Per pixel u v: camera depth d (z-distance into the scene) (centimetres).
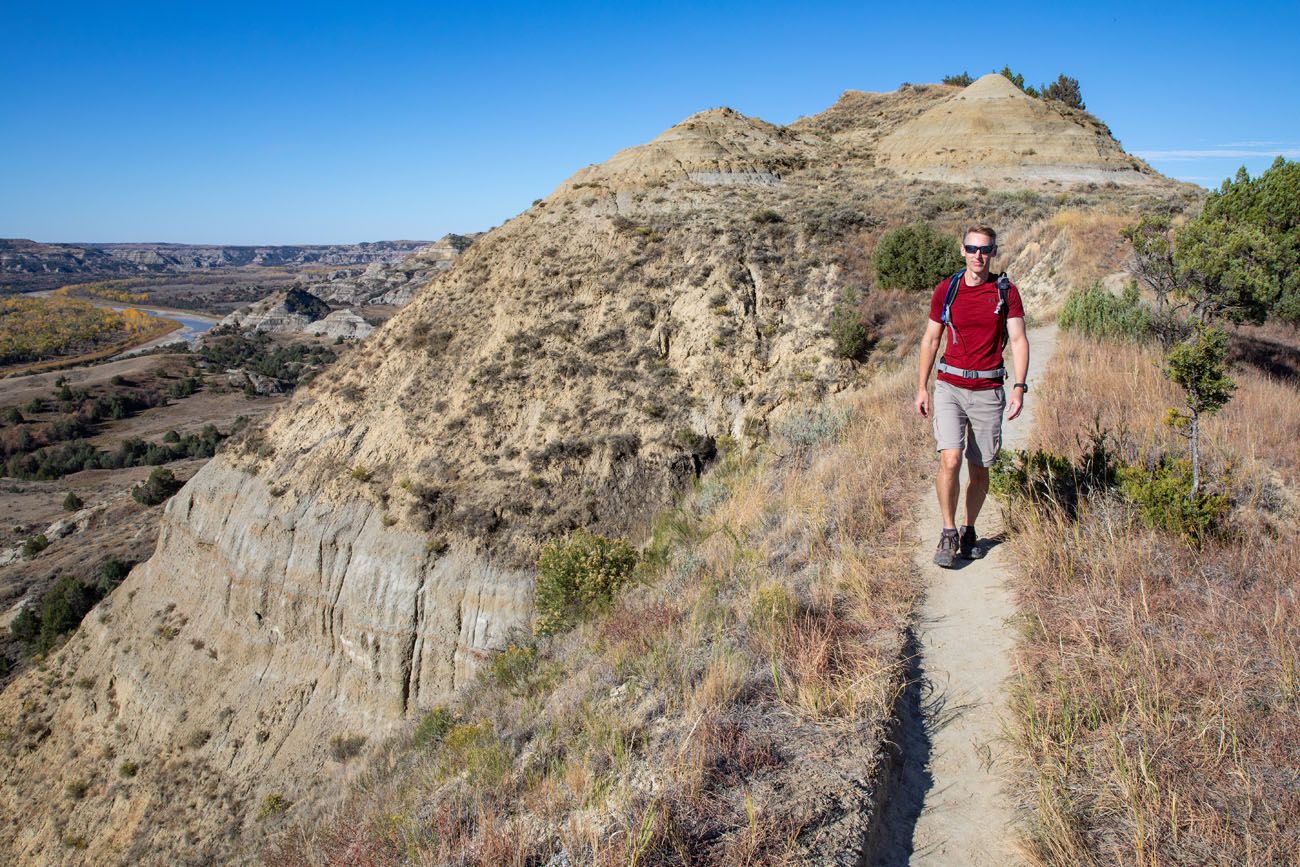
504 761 510
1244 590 447
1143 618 429
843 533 637
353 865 443
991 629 464
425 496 2238
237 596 2405
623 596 999
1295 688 348
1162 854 278
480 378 2556
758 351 2486
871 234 2922
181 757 2189
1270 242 1230
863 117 5375
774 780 349
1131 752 331
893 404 1142
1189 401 560
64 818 2217
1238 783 307
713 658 476
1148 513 526
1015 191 3419
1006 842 310
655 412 2339
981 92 4256
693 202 3322
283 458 2591
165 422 9431
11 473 7362
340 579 2244
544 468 2241
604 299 2761
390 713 2069
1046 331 1505
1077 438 683
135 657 2505
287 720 2158
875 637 469
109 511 5266
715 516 1034
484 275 3061
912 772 362
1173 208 2631
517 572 2048
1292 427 759
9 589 3972
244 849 1486
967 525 564
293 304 17750
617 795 372
